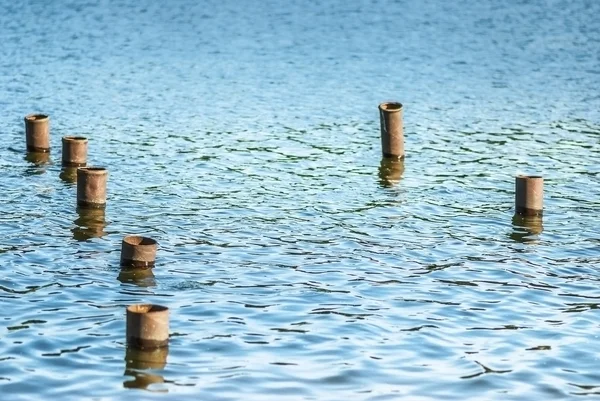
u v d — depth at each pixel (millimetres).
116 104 131000
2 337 59156
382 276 71438
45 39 178875
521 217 86875
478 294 68312
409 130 120438
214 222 83438
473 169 103312
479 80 152375
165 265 72312
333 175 99812
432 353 58688
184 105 131375
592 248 78812
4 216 82812
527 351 59344
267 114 127312
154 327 57750
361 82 149500
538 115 129250
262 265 73000
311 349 58781
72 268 71000
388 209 88562
